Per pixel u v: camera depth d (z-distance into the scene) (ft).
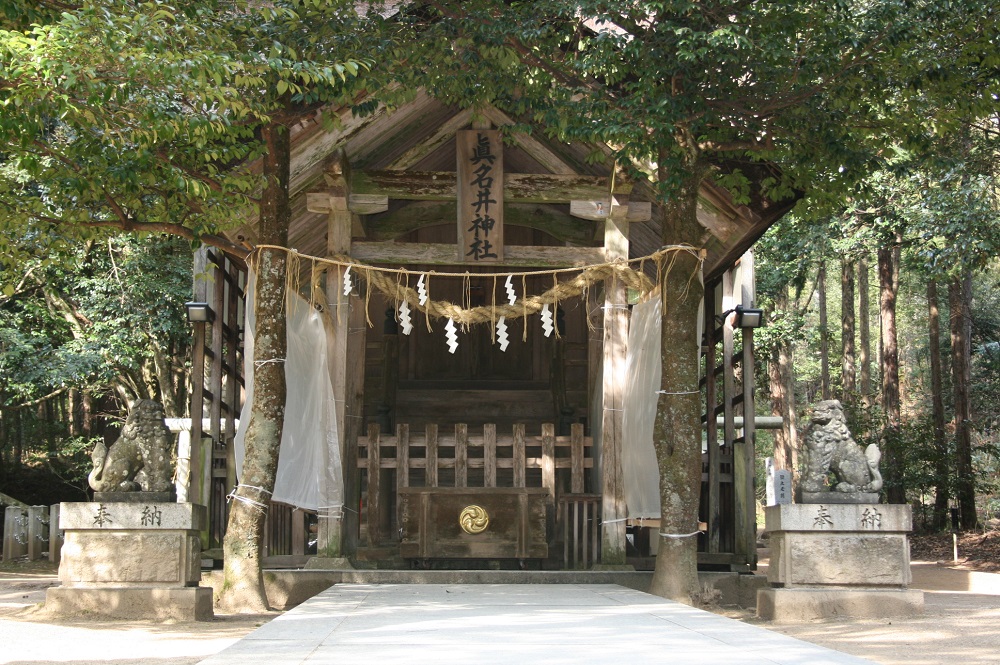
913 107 32.04
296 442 32.78
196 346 35.55
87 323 60.08
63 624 24.35
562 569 36.78
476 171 35.14
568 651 15.56
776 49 27.30
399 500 35.53
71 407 75.05
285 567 35.68
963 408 72.95
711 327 39.55
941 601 31.53
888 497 75.46
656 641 16.81
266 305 29.50
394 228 40.34
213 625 24.70
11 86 21.39
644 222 39.91
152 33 21.57
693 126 29.07
